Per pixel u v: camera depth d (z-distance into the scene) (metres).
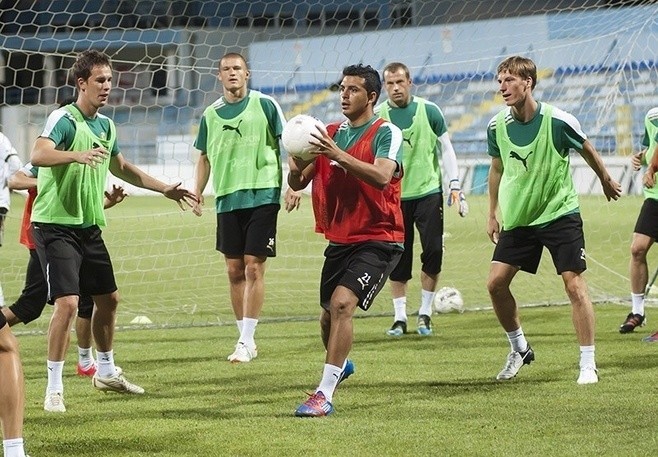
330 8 35.44
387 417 6.29
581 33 26.12
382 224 6.60
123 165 7.36
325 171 6.63
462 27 30.06
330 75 31.45
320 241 19.12
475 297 13.05
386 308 12.19
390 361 8.48
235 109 9.05
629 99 23.00
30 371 8.31
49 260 6.73
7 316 7.47
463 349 9.06
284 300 12.91
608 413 6.28
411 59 30.66
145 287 14.17
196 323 11.05
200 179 9.32
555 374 7.73
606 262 15.94
